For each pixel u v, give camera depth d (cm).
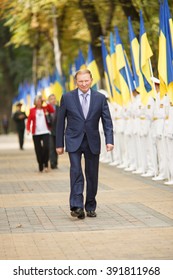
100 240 1364
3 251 1290
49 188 2288
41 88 5644
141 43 2406
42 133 2875
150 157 2527
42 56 5925
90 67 3225
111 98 2989
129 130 2766
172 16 2802
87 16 3644
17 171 3011
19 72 8331
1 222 1614
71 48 4853
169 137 2225
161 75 2208
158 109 2303
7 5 3553
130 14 3188
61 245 1330
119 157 3066
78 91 1644
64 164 3356
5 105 10038
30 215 1706
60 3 3328
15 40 4291
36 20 4031
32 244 1347
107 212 1709
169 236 1382
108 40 3562
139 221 1564
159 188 2150
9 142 6291
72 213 1620
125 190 2131
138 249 1269
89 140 1625
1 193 2177
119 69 2714
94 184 1644
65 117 1656
